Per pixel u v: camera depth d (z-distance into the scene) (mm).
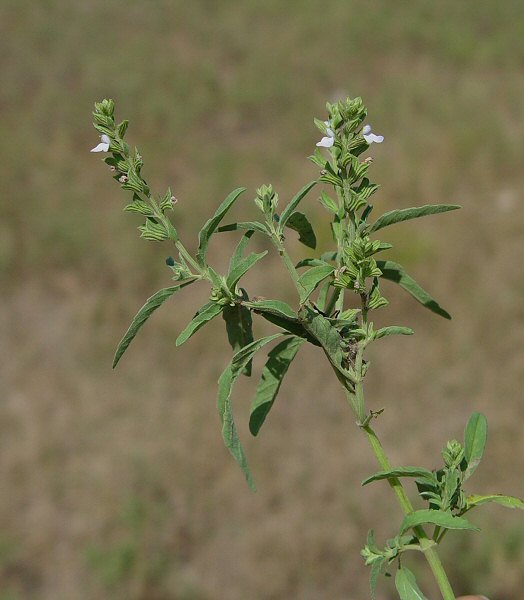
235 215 8797
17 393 6816
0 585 5258
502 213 8312
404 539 1165
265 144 10523
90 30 13500
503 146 9430
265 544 5340
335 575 5148
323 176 1186
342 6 14445
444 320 6984
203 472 5883
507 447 5742
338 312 1221
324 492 5660
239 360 1131
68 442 6254
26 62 12414
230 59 12938
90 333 7441
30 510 5703
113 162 1195
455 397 6324
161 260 8266
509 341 6715
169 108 11219
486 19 13586
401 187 8773
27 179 9641
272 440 6156
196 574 5242
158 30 13812
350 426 6223
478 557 4898
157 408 6504
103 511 5625
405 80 11742
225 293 1163
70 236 8500
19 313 7754
